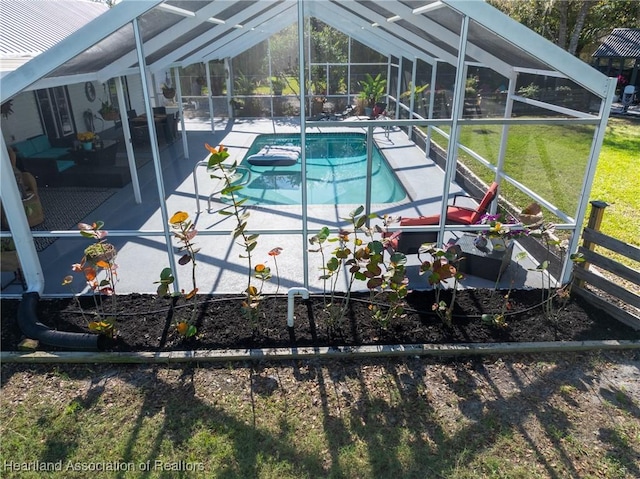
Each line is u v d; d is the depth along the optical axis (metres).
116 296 4.91
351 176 9.78
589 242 4.79
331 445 3.19
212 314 4.56
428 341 4.17
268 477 2.96
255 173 9.97
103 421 3.40
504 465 3.04
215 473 2.99
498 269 5.14
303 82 4.20
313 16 13.58
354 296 4.89
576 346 4.11
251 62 15.66
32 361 4.00
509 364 3.97
